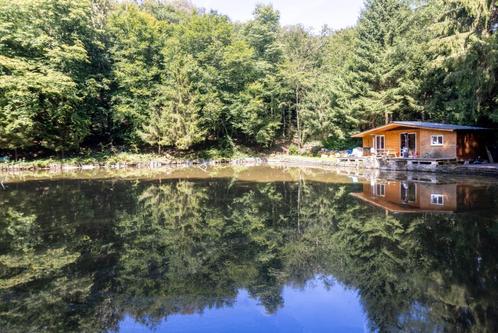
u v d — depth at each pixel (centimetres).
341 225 877
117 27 3197
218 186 1633
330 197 1279
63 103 2680
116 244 740
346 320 428
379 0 3025
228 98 3500
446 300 466
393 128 2553
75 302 476
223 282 546
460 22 2144
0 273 580
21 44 2534
